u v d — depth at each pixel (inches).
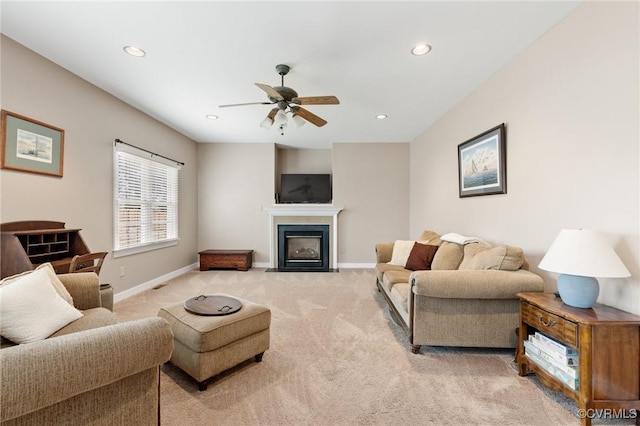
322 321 113.5
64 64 105.8
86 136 119.5
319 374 75.8
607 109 69.2
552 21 82.0
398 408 62.6
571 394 60.0
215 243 227.3
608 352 56.9
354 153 225.8
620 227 66.7
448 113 154.5
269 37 88.9
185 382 71.5
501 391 68.6
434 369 78.5
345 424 57.7
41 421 35.8
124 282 142.8
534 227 92.9
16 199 92.8
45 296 61.5
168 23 82.3
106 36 88.7
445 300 85.0
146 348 41.9
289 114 158.1
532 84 92.9
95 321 65.7
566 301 67.1
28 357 33.0
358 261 226.5
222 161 226.8
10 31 86.4
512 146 102.8
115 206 135.8
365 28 84.6
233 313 77.2
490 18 80.4
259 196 227.6
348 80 118.3
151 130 164.6
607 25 68.9
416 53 98.0
